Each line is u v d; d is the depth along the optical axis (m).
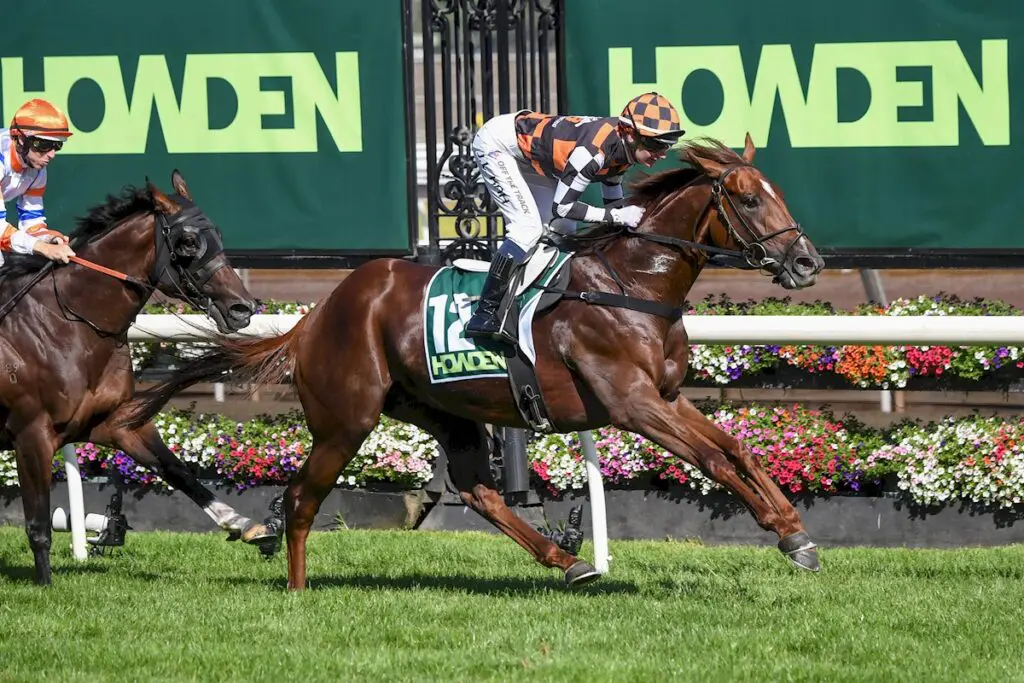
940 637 8.19
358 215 13.26
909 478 12.20
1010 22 12.45
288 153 13.33
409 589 9.87
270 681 7.17
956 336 10.97
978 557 11.30
